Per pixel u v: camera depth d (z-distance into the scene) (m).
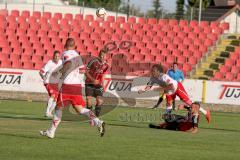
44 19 91.44
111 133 38.22
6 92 72.69
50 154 27.67
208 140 36.53
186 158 28.17
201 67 82.69
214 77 78.94
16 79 72.62
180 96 44.16
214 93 69.88
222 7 110.00
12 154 27.23
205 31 90.25
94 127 41.94
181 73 65.06
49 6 108.50
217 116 60.69
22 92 72.50
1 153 27.41
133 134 38.06
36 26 89.88
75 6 108.50
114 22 91.94
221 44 87.62
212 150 31.67
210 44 87.19
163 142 34.19
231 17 101.50
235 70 80.19
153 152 29.70
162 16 103.38
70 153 28.22
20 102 67.44
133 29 90.44
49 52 84.81
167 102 46.31
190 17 102.19
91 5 110.75
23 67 81.50
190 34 89.56
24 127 39.59
